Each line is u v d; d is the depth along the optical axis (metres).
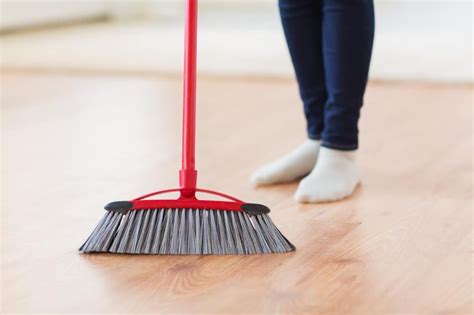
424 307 1.17
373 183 1.89
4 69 3.72
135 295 1.22
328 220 1.61
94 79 3.52
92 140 2.35
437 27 4.92
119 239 1.39
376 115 2.74
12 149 2.25
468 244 1.46
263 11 6.10
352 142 1.81
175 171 1.99
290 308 1.17
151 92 3.21
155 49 4.29
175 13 6.07
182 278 1.29
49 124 2.59
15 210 1.68
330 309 1.17
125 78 3.54
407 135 2.41
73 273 1.32
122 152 2.20
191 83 1.44
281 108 2.86
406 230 1.54
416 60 3.71
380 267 1.34
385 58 3.79
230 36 4.77
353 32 1.72
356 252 1.42
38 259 1.38
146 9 6.07
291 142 2.32
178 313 1.16
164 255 1.39
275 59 3.91
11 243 1.47
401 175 1.96
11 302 1.20
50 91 3.22
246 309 1.17
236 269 1.33
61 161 2.11
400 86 3.30
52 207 1.70
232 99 3.05
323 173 1.78
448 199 1.75
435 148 2.24
